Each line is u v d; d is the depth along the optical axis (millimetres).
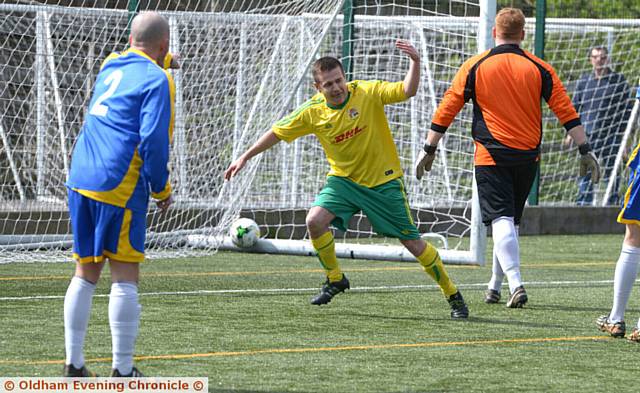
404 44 17484
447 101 18672
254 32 28062
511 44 18766
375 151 17781
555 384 12617
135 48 12070
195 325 16406
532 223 35594
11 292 19969
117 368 11531
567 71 40125
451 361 13914
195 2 29500
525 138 18531
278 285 21891
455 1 28078
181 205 28000
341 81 17516
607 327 16031
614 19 38906
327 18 26641
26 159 29250
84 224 11656
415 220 33188
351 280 23203
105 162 11516
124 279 11602
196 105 28281
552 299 20453
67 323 11688
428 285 22469
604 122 38156
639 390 12391
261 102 27594
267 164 32906
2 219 28188
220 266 25406
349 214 18109
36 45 28969
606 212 36938
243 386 12102
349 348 14711
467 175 35250
